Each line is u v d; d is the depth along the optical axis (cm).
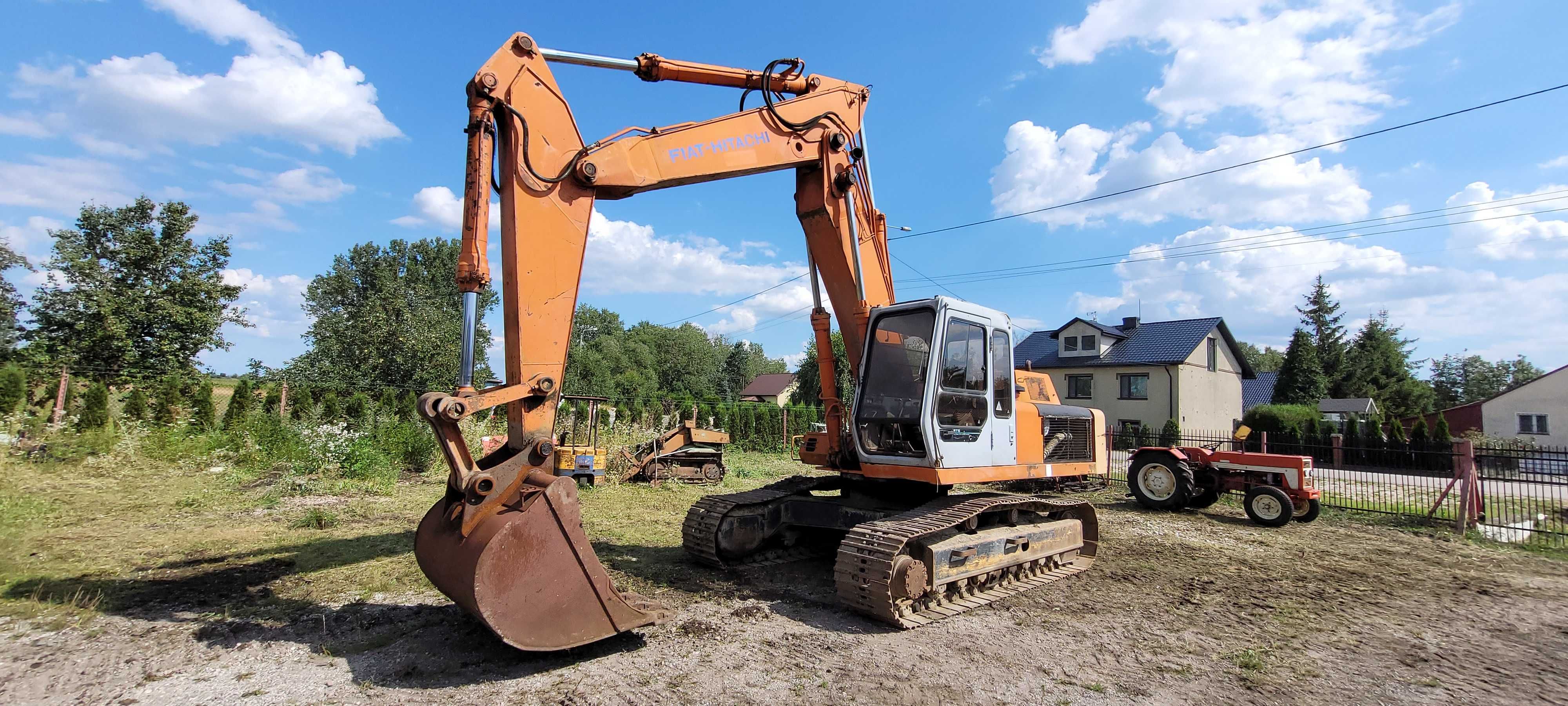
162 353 2347
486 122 394
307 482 1008
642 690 360
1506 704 383
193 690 347
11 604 467
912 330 556
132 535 692
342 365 2369
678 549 711
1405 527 981
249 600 495
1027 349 3306
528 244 405
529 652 387
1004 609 539
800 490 679
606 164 443
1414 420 3047
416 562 604
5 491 865
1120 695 379
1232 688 395
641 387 6081
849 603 494
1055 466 681
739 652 422
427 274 3844
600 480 1209
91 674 363
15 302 2144
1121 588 616
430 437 1300
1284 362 3625
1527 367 7131
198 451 1203
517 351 401
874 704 355
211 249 2527
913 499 623
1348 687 402
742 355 7256
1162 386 2734
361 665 383
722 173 509
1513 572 715
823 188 577
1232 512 1094
